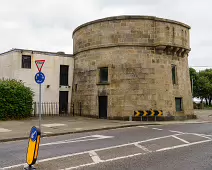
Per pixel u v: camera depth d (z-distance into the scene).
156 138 10.92
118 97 19.89
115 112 19.80
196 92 59.94
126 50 20.31
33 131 6.34
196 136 11.55
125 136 11.57
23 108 18.88
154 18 20.47
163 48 20.42
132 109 19.59
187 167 6.45
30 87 21.73
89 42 21.81
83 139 10.81
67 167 6.48
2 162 7.02
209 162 6.95
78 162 6.97
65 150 8.50
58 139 10.94
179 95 21.45
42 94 22.52
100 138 11.03
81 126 14.96
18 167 6.52
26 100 19.17
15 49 21.50
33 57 22.20
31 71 22.02
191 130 13.80
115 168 6.38
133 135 11.88
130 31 20.39
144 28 20.44
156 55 20.52
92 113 20.95
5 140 10.53
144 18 20.42
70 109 23.84
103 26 21.05
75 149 8.67
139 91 19.81
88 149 8.66
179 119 20.80
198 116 25.86
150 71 20.16
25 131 12.76
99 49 21.22
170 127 15.36
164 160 7.18
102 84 20.61
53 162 6.97
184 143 9.80
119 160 7.18
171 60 21.28
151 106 19.75
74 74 23.97
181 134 12.17
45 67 22.77
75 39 24.06
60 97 23.69
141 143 9.74
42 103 22.42
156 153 8.07
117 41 20.45
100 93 20.64
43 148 8.85
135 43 20.27
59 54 23.58
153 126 16.02
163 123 17.66
